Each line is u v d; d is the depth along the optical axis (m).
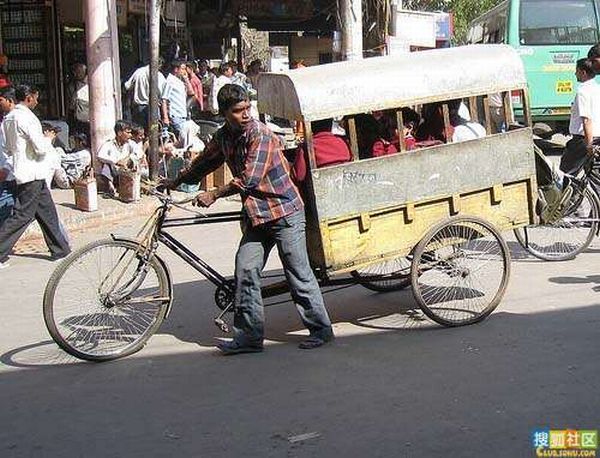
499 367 5.04
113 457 4.05
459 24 35.62
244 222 5.54
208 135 14.47
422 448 4.00
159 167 11.55
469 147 5.84
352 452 3.99
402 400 4.60
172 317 6.42
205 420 4.46
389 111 5.86
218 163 5.63
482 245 6.06
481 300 6.10
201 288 7.23
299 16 20.75
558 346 5.37
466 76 5.80
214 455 4.03
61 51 15.55
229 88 5.25
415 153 5.68
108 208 10.41
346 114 5.44
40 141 8.10
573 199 7.51
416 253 5.74
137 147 11.41
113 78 11.61
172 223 5.55
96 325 5.53
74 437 4.30
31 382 5.14
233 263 8.05
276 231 5.41
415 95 5.63
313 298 5.52
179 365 5.34
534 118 15.18
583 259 7.71
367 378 4.96
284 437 4.20
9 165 8.25
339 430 4.25
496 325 5.87
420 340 5.63
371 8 15.55
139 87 12.73
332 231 5.52
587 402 4.48
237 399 4.73
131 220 10.38
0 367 5.44
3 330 6.25
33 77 15.48
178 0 19.67
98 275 5.47
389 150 5.76
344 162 5.53
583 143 7.55
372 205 5.59
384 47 15.00
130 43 17.16
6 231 8.14
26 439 4.30
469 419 4.31
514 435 4.11
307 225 5.62
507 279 5.96
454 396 4.62
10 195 8.47
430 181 5.74
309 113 5.36
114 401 4.78
